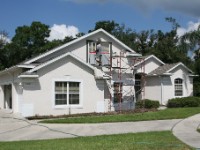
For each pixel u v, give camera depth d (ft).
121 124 63.46
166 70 106.73
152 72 109.40
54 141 43.93
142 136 47.29
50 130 56.70
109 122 66.59
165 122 65.92
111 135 49.26
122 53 99.25
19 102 81.20
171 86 109.29
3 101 99.81
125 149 36.88
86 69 83.92
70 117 74.74
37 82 76.79
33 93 76.23
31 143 42.60
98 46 94.84
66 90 80.84
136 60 104.22
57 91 79.51
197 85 126.41
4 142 44.78
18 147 39.19
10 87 95.20
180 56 154.10
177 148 37.42
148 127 59.11
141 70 107.14
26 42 207.21
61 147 38.52
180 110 84.23
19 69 82.79
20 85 79.10
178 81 111.34
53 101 78.59
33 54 197.47
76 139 45.52
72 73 81.56
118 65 98.73
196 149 37.06
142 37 199.93
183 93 112.16
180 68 111.75
